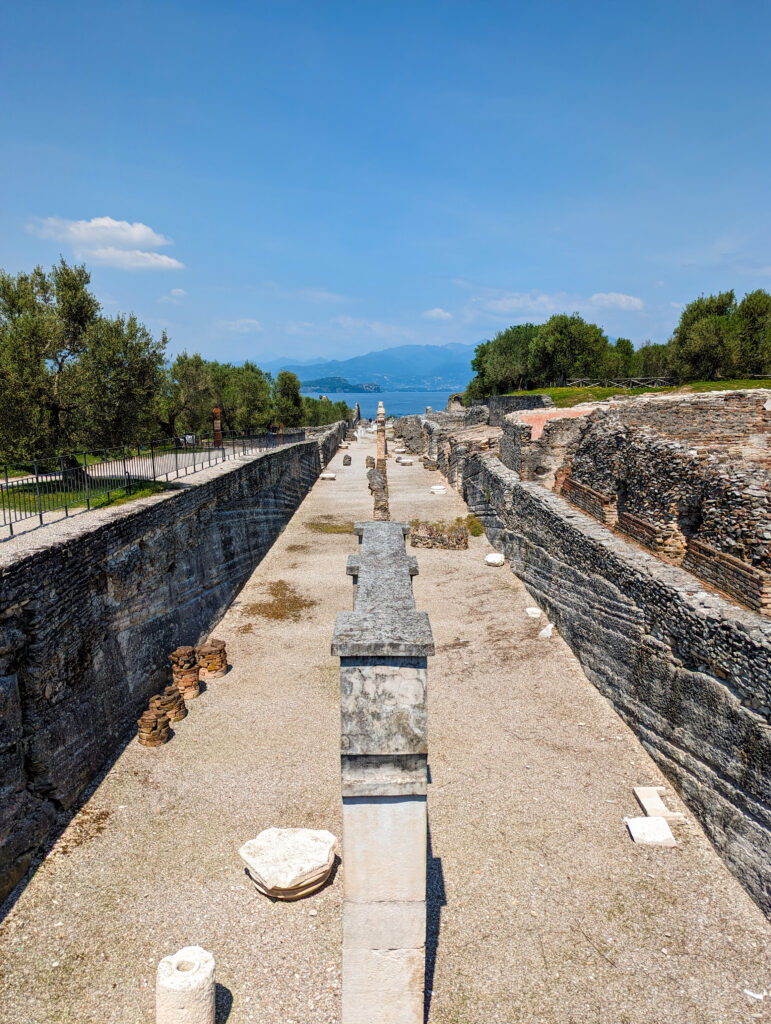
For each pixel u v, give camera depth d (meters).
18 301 17.06
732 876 8.26
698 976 6.80
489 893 7.96
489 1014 6.45
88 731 10.37
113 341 17.31
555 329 52.59
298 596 19.34
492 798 9.75
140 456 17.56
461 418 53.69
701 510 13.55
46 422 16.33
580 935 7.35
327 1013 6.47
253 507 22.27
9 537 10.10
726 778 8.60
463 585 19.61
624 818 9.30
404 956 5.91
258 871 7.79
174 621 14.45
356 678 5.46
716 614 9.05
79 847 8.82
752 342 40.28
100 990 6.75
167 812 9.52
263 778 10.31
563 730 11.66
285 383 59.97
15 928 7.51
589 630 13.67
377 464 41.06
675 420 20.83
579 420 24.11
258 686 13.58
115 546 11.77
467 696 12.94
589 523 15.18
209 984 6.23
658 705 10.53
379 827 5.65
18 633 8.66
